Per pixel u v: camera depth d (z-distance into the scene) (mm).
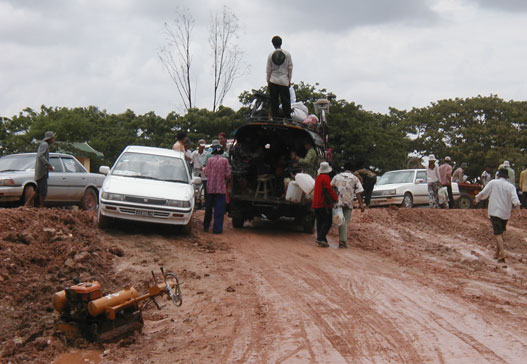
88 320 6066
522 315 7332
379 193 22203
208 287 8438
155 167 12922
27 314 6930
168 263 9836
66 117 46406
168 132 43812
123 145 46594
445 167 21422
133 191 11648
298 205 13516
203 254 10828
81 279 8281
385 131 47969
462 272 10664
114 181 12023
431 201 20141
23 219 10414
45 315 6938
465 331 6480
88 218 12438
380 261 11234
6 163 15062
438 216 17953
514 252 13781
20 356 5668
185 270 9320
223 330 6504
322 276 9414
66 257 9016
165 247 10984
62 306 5969
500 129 55625
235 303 7633
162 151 13641
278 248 11992
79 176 15891
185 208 11781
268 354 5676
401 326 6637
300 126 13477
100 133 48719
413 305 7672
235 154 13969
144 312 7277
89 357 5676
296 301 7746
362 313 7184
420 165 47438
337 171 16531
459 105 60969
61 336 6043
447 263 11727
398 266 10820
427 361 5449
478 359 5516
